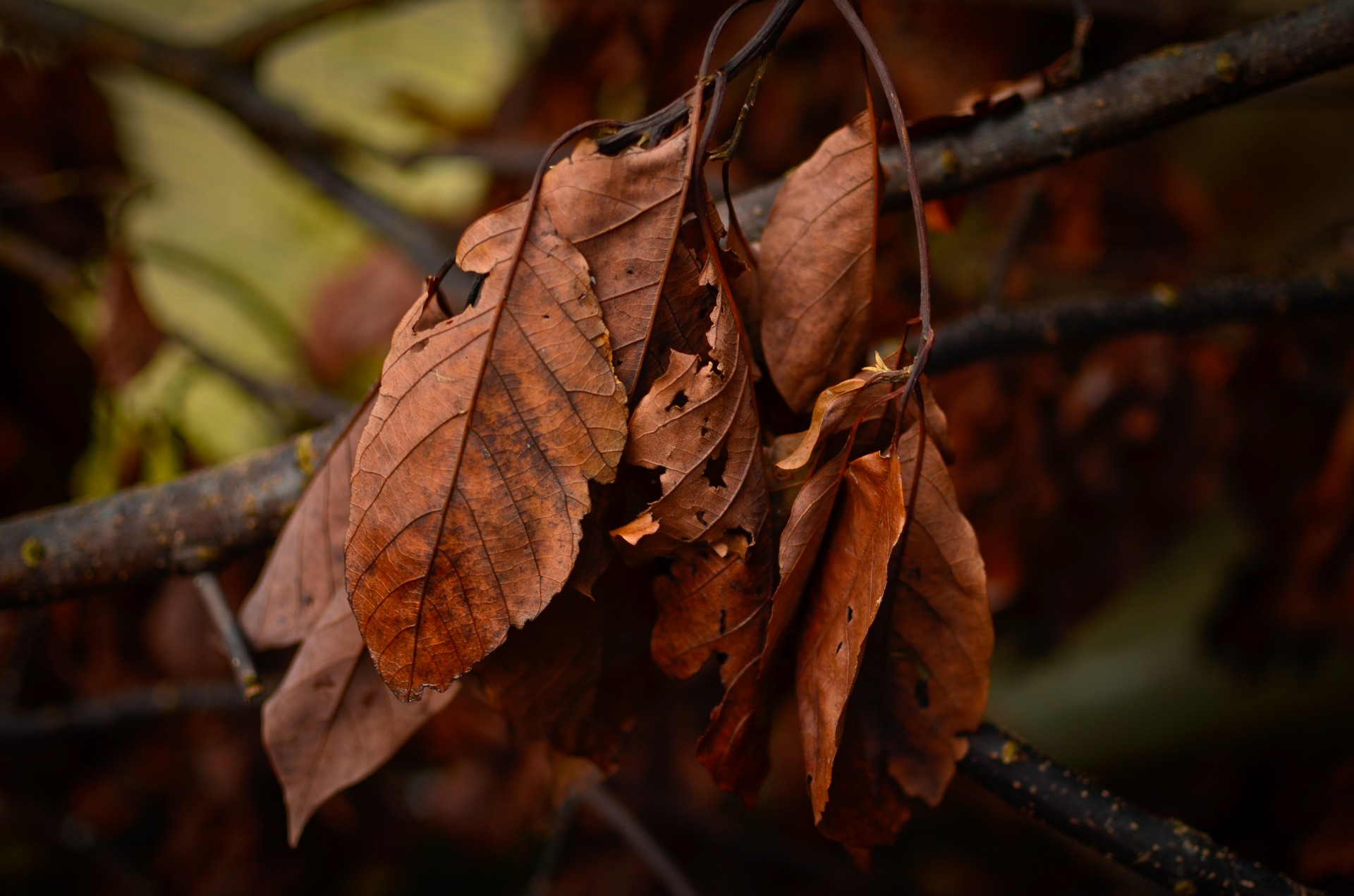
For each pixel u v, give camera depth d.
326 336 1.20
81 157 1.02
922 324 0.47
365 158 1.13
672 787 1.17
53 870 1.20
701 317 0.49
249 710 1.03
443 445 0.48
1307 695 1.27
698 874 1.26
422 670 0.48
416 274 1.19
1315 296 0.64
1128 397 0.95
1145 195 0.99
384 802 1.17
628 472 0.49
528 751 0.97
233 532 0.56
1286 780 1.24
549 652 0.52
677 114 0.48
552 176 0.48
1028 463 0.96
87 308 1.01
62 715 0.82
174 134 1.55
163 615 0.92
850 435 0.48
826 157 0.50
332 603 0.53
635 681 0.53
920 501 0.50
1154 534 1.00
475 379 0.48
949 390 0.96
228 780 1.05
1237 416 0.95
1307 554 0.93
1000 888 1.31
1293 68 0.53
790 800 1.30
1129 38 0.98
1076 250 0.97
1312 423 0.94
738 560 0.49
